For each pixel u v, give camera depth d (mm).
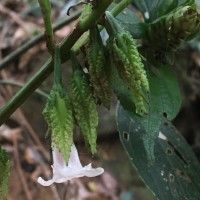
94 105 207
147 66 261
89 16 207
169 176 270
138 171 259
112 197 710
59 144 197
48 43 213
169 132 297
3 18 798
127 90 228
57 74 208
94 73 208
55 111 200
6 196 227
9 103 234
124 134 269
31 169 670
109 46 205
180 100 256
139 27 261
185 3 247
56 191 631
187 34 245
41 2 204
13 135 690
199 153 733
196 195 272
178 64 723
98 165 729
